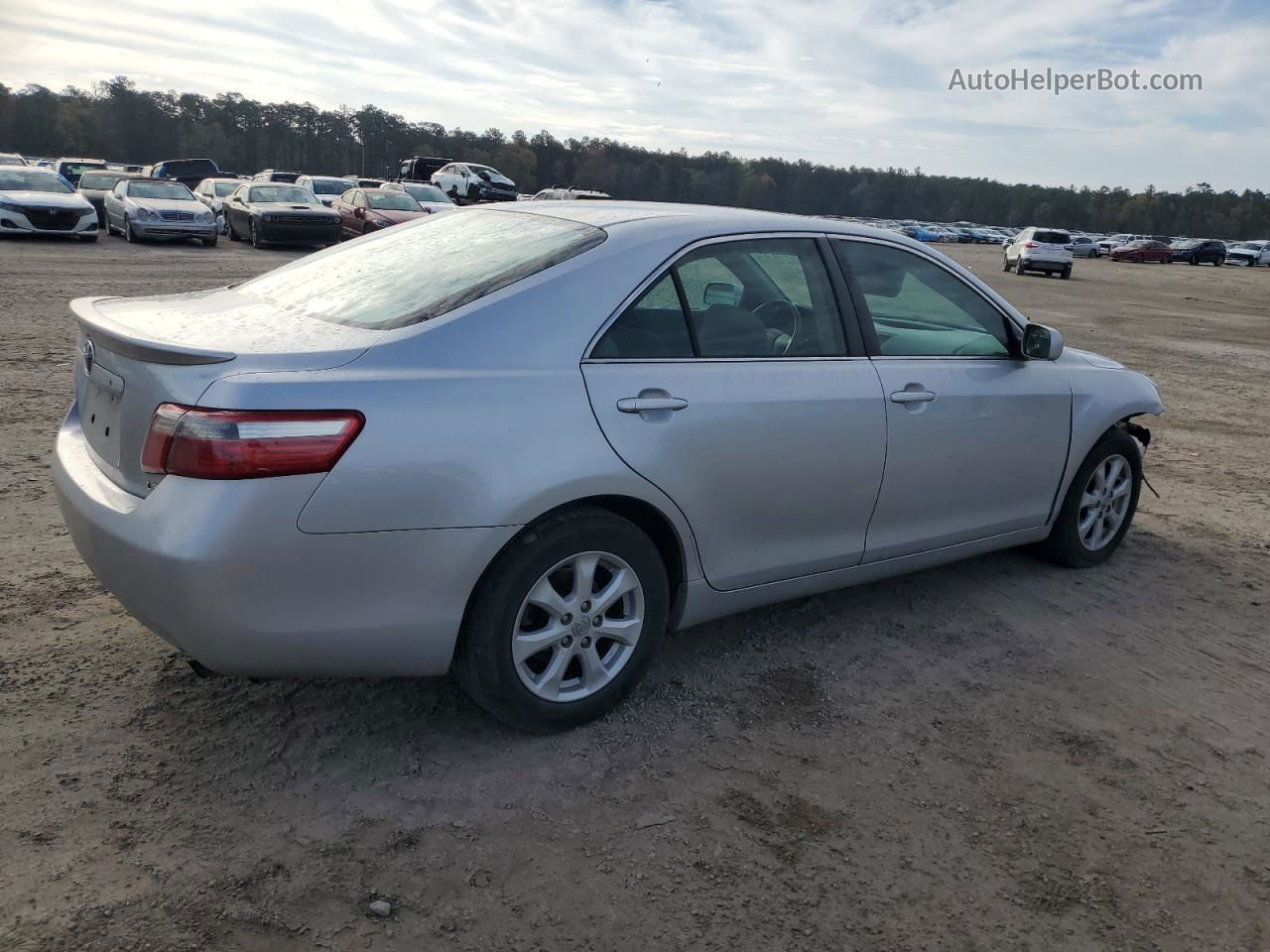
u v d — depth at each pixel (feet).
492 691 9.61
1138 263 183.83
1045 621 14.08
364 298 10.19
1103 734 11.05
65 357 28.32
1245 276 148.25
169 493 8.18
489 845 8.57
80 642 11.58
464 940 7.48
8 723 9.79
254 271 57.00
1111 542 16.55
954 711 11.37
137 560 8.28
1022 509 14.61
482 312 9.46
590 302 9.97
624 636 10.41
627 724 10.64
